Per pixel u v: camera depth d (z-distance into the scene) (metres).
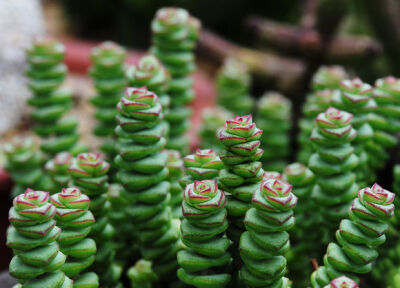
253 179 0.31
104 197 0.35
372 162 0.39
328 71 0.46
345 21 0.84
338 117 0.34
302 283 0.37
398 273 0.36
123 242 0.39
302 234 0.37
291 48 0.62
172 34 0.41
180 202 0.37
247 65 0.75
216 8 0.98
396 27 0.66
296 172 0.36
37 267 0.30
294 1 1.01
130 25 1.01
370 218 0.31
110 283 0.36
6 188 0.51
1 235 0.52
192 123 0.65
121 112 0.33
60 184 0.39
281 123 0.47
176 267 0.36
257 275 0.31
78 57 0.81
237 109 0.58
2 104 0.69
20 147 0.42
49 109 0.42
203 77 0.88
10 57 0.70
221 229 0.31
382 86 0.38
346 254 0.32
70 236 0.32
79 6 1.07
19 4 0.72
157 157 0.33
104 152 0.42
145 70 0.37
